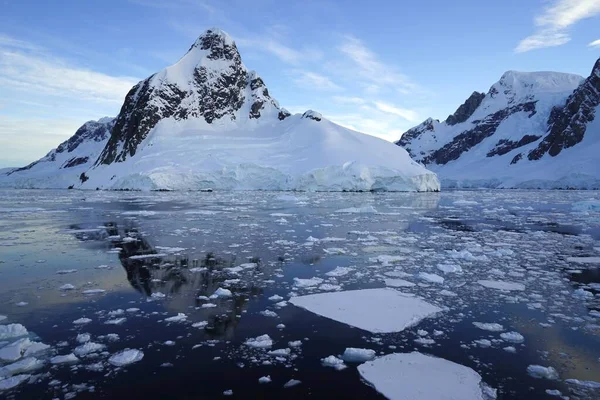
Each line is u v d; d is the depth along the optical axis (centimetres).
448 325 741
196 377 550
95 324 742
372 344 659
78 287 980
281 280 1039
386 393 509
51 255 1348
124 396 504
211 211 2908
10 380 534
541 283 1020
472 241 1656
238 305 845
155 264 1213
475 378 546
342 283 1009
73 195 5306
